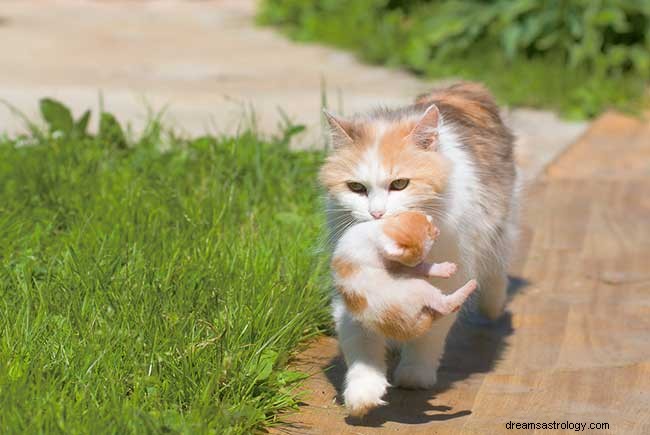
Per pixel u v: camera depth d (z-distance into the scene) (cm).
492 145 653
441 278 571
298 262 691
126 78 1436
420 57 1501
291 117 1185
